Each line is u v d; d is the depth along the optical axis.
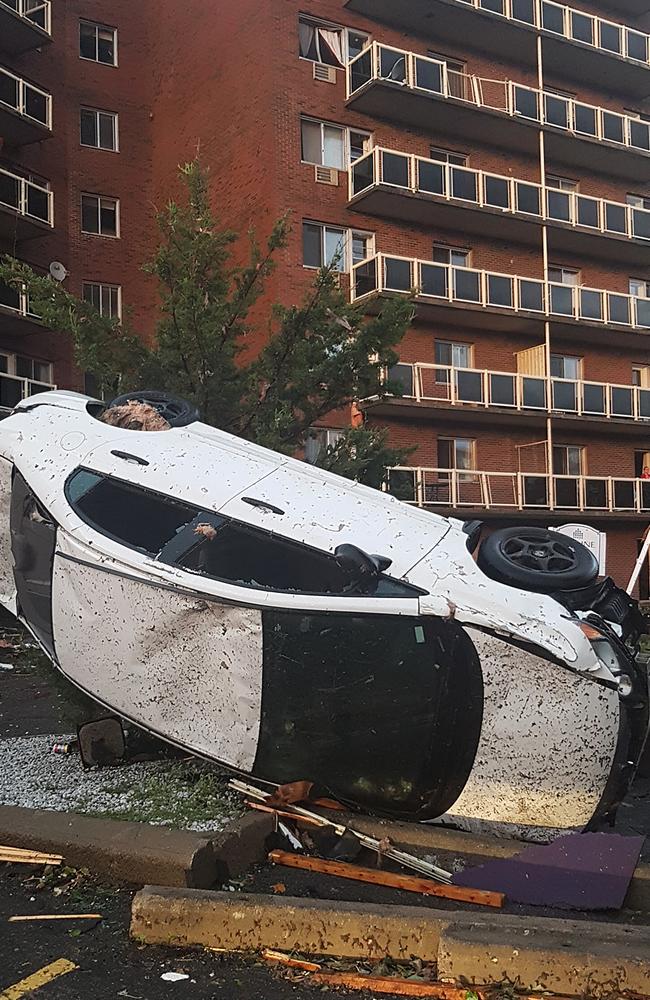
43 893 4.13
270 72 19.98
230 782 5.00
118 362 7.72
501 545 5.11
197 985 3.35
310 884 4.23
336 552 4.66
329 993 3.32
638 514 23.42
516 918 3.59
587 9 25.48
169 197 23.12
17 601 6.14
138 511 5.68
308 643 4.54
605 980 3.17
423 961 3.50
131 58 23.77
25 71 21.39
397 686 4.45
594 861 4.15
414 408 20.36
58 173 22.00
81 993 3.28
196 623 4.75
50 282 7.77
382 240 21.27
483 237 22.88
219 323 7.72
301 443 8.56
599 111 23.94
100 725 5.65
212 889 4.13
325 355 8.11
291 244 19.77
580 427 23.50
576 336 23.70
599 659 4.34
